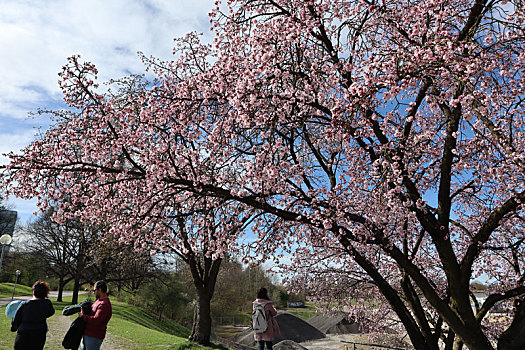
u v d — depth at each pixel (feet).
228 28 21.97
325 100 20.35
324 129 23.67
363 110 16.84
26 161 20.13
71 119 23.59
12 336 32.94
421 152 20.86
